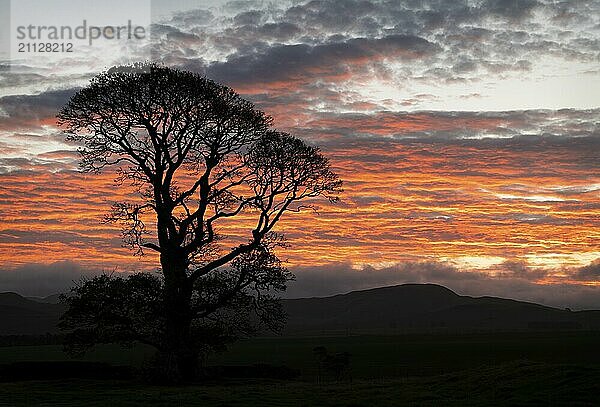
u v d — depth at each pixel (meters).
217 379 45.53
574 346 123.38
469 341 163.25
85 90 43.41
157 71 43.56
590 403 26.94
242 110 45.06
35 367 47.47
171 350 42.81
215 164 44.88
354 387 36.22
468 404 28.30
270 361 82.94
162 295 42.28
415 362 82.12
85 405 30.03
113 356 81.25
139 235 43.69
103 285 41.59
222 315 45.19
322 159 46.50
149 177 44.00
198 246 44.00
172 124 44.00
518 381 31.72
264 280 44.97
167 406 29.48
